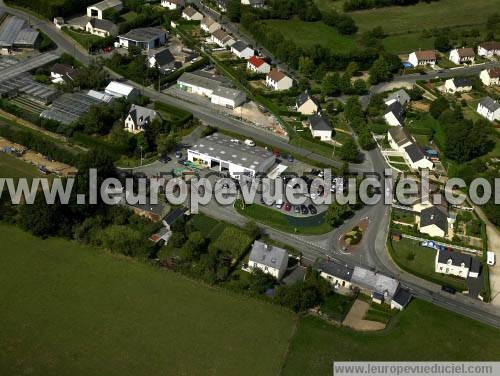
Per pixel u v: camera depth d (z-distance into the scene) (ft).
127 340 625.41
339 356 622.13
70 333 629.92
